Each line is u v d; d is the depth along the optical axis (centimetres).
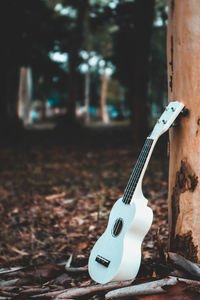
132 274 287
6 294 301
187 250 305
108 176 875
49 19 1927
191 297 255
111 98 5719
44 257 420
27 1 1814
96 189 742
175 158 312
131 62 1686
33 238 478
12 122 2333
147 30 1427
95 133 2434
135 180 297
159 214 534
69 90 2575
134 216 286
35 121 4850
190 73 293
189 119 297
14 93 2438
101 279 291
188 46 292
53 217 562
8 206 642
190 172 298
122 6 1426
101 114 4688
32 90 4656
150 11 1408
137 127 1511
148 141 302
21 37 1928
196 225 300
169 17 322
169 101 324
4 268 369
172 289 263
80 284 322
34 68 2194
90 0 2031
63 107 5391
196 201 298
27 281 337
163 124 298
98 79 5522
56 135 2273
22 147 1622
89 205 619
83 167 1027
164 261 316
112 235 297
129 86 1939
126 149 1373
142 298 261
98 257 297
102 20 1502
